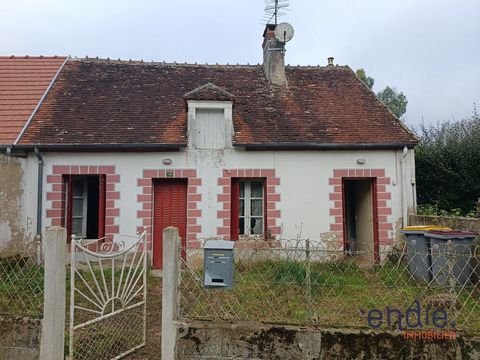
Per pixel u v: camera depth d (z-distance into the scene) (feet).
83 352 13.97
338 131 31.24
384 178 30.60
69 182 29.60
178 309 12.80
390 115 33.81
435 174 35.29
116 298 14.96
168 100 34.04
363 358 11.79
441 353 11.66
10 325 12.76
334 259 17.78
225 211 29.81
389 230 30.19
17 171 27.48
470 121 37.70
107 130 29.86
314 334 12.01
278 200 30.17
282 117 32.63
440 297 13.06
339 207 30.42
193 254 17.99
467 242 20.77
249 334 12.19
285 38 36.91
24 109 31.65
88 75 36.60
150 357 14.44
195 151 29.84
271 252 16.60
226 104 30.07
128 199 29.35
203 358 12.23
